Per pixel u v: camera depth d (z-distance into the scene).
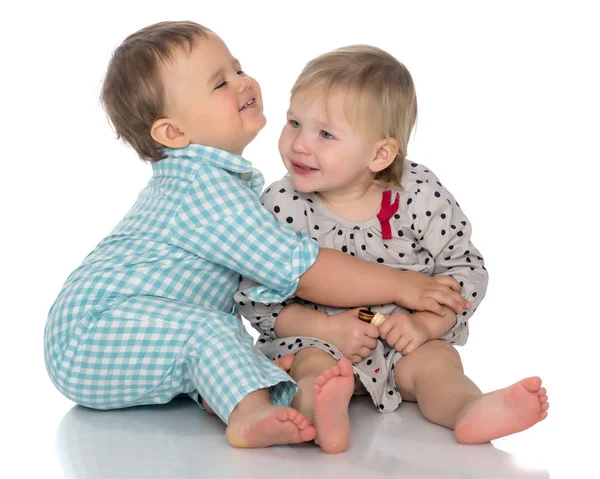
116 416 3.31
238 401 3.00
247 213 3.24
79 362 3.21
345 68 3.25
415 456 2.93
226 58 3.40
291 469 2.84
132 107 3.33
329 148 3.25
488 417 2.95
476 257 3.54
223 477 2.80
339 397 2.90
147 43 3.33
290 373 3.26
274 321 3.40
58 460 2.98
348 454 2.95
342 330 3.29
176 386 3.21
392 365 3.32
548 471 2.85
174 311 3.19
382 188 3.46
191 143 3.36
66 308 3.25
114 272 3.25
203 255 3.27
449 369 3.21
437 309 3.31
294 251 3.23
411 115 3.37
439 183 3.52
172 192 3.33
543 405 2.91
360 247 3.40
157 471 2.86
